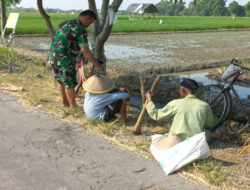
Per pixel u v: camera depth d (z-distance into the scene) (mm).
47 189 2844
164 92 6344
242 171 3295
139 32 25172
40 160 3357
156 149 3523
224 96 4473
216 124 4301
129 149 3688
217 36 23703
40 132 4082
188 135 3611
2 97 5391
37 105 5098
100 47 5773
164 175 3148
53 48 4625
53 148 3648
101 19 5902
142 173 3174
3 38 12391
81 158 3439
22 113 4727
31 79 6758
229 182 3029
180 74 8875
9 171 3105
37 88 6098
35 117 4590
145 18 70562
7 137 3887
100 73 4703
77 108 4930
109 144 3811
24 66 7895
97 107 4340
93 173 3146
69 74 4703
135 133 4133
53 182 2959
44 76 6992
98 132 4133
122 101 4348
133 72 8219
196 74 8898
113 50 13414
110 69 8570
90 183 2971
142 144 3809
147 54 12414
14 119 4477
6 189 2811
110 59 10797
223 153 3748
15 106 5000
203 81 7871
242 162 3529
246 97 6355
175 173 3178
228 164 3443
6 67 7656
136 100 6211
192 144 3240
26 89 5941
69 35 4453
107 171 3193
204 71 9453
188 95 3801
